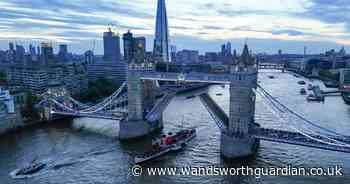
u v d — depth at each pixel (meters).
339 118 173.75
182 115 185.25
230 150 110.31
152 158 111.56
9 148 126.06
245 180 93.06
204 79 125.00
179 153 117.75
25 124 162.62
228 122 127.06
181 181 93.38
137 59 146.00
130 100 145.50
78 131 154.00
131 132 138.62
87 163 109.19
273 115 175.00
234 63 116.25
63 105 176.50
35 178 96.62
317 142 104.44
